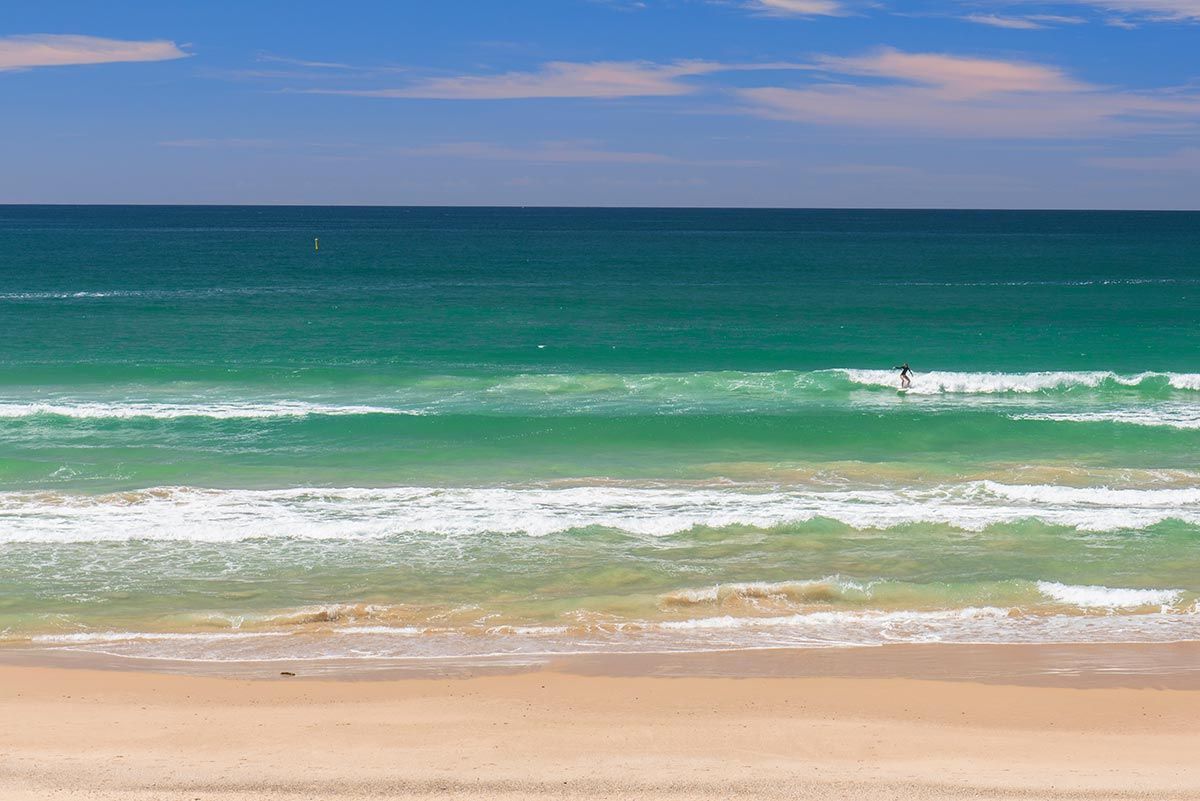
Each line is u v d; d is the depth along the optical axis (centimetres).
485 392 2991
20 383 3075
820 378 3083
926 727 1062
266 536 1712
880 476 2111
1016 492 1975
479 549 1670
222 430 2488
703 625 1374
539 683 1181
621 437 2434
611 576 1558
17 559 1591
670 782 904
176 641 1308
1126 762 969
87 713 1068
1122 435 2441
